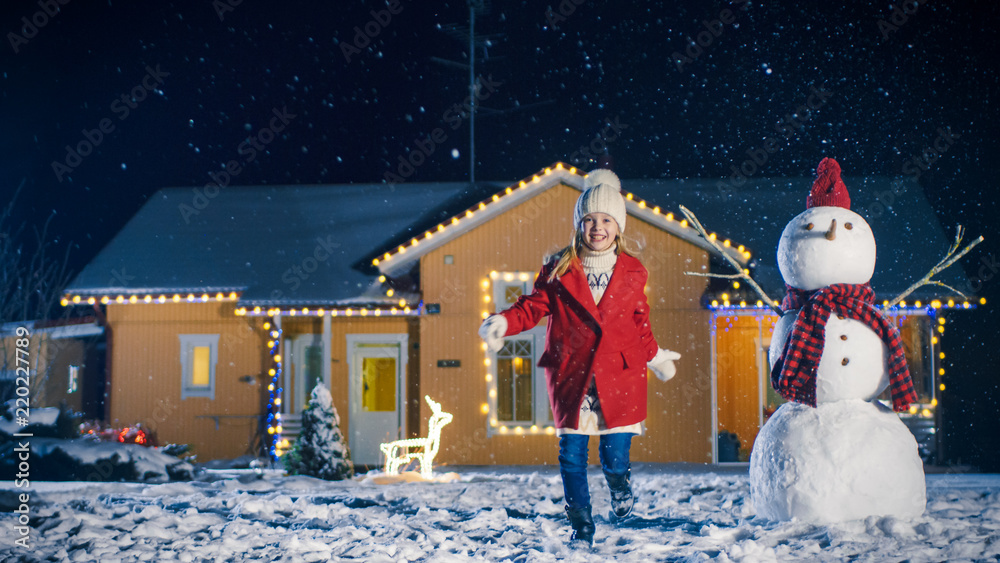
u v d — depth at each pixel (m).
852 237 5.72
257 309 20.31
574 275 5.07
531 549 4.70
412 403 20.36
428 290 19.91
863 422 5.36
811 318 5.59
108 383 21.33
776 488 5.38
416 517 6.02
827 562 4.23
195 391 21.20
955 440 20.62
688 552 4.54
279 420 20.53
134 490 8.56
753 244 20.77
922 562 4.15
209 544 4.88
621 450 5.10
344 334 20.73
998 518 5.58
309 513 6.21
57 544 5.01
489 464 19.30
